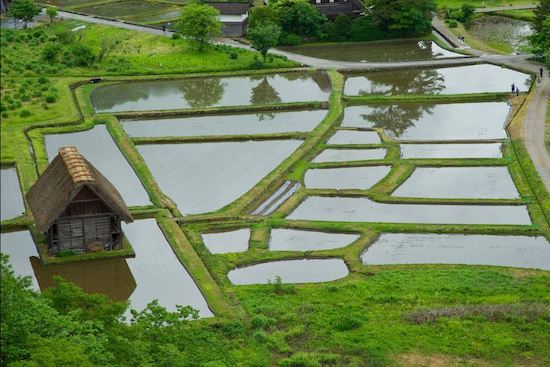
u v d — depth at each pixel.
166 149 99.69
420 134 105.81
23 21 146.38
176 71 127.62
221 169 93.81
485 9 166.12
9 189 87.44
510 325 61.56
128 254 74.19
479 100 118.00
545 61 128.62
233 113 112.56
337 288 68.06
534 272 71.06
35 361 40.47
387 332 60.75
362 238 77.25
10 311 41.75
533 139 100.50
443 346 58.84
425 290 67.69
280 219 81.25
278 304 65.62
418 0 148.50
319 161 96.75
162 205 83.56
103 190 72.56
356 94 121.56
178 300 67.31
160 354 45.84
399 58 137.38
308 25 146.38
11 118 105.88
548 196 85.00
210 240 78.25
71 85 120.31
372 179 91.75
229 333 61.19
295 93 120.94
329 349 58.59
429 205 85.19
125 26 149.12
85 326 45.34
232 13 148.62
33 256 74.56
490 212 83.69
